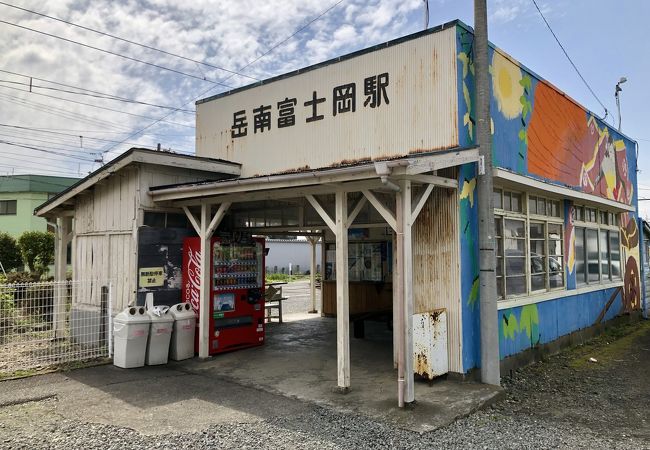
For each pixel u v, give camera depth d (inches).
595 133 394.0
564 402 217.5
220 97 364.2
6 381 228.5
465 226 235.5
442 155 203.9
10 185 946.1
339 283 215.3
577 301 359.3
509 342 264.1
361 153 276.5
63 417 179.9
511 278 277.1
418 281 245.1
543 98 308.7
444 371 228.5
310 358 279.7
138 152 280.8
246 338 307.0
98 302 311.7
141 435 162.4
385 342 328.8
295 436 162.2
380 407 192.2
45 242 724.0
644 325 455.5
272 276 1174.3
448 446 157.0
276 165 322.7
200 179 322.7
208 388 219.6
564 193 319.0
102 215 315.6
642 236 514.9
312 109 305.0
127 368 254.5
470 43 248.4
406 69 258.4
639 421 192.1
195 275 288.2
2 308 311.3
